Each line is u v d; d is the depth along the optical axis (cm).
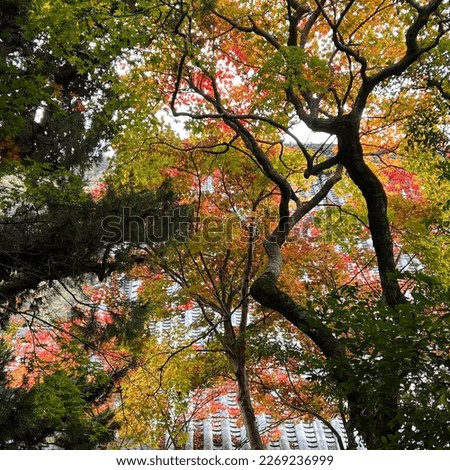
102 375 746
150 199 708
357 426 502
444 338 403
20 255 704
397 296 745
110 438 952
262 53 1012
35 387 751
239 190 1121
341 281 1112
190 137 1021
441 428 402
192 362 1029
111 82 878
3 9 686
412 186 1160
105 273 732
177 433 1014
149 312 874
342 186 1153
